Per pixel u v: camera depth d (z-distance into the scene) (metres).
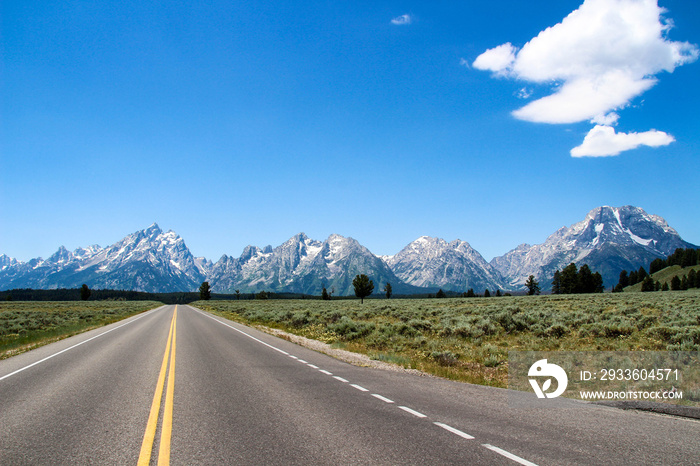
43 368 13.94
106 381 11.47
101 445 6.27
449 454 5.82
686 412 8.12
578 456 5.76
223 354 17.31
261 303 101.62
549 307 41.22
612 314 28.83
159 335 26.70
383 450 5.99
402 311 42.16
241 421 7.50
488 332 21.92
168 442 6.38
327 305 75.25
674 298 51.16
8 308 80.69
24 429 7.11
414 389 10.41
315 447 6.13
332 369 13.55
